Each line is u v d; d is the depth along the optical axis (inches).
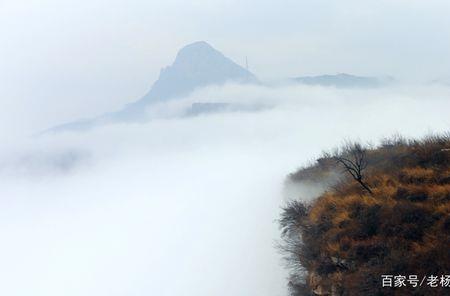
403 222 1381.6
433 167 1831.9
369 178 1932.8
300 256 1688.0
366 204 1594.5
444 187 1549.0
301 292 1660.9
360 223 1471.5
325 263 1456.7
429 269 1153.4
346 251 1401.3
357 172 1854.1
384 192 1673.2
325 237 1563.7
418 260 1189.7
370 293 1168.8
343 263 1400.1
